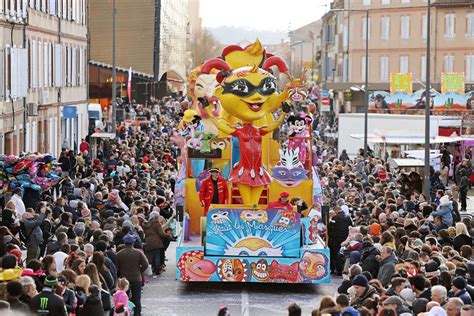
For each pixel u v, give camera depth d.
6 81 56.12
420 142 67.88
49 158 40.19
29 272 21.59
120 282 22.94
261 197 32.34
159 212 36.09
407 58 126.56
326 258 30.98
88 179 44.75
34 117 66.38
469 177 63.72
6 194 39.38
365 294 21.31
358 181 48.50
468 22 121.81
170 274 34.50
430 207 39.09
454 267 24.81
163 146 72.88
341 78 142.00
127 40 120.88
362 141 75.88
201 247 31.05
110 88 101.62
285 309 28.92
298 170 32.25
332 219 34.34
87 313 21.31
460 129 69.44
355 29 130.88
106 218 34.25
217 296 30.81
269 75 31.30
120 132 79.38
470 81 121.56
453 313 19.75
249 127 31.48
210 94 35.69
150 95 127.19
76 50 82.94
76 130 83.31
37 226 32.06
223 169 33.62
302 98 31.61
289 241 31.02
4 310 17.77
